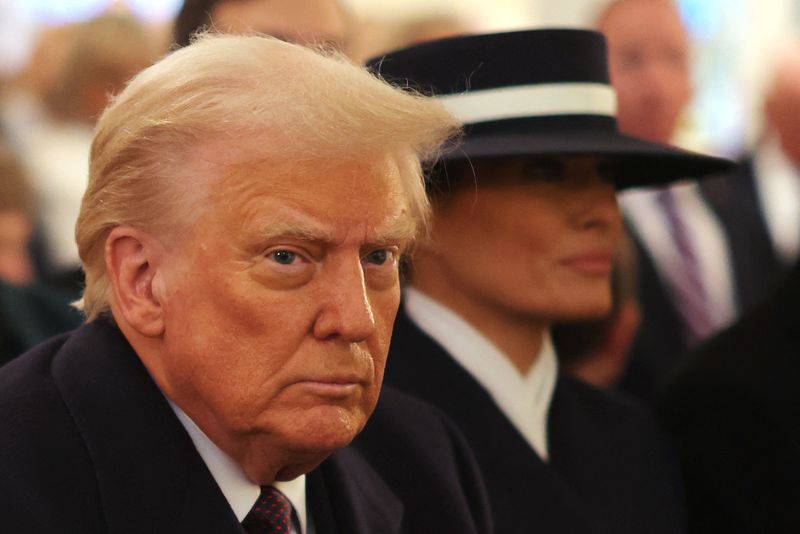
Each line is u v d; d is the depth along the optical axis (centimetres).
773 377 403
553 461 360
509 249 347
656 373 579
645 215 625
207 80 236
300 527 263
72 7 727
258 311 235
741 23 891
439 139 259
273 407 238
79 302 265
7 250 530
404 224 244
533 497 342
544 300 346
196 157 236
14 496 238
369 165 238
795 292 414
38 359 262
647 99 641
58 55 642
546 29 356
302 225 233
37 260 595
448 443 317
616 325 482
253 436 243
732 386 402
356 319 236
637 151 343
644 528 362
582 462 363
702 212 647
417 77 359
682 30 654
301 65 238
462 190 349
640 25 644
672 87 644
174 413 252
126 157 240
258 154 233
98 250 252
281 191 233
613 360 501
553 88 355
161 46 603
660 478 376
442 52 357
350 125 233
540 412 362
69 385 252
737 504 396
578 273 348
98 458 245
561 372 384
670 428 409
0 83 664
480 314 355
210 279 236
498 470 343
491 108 353
